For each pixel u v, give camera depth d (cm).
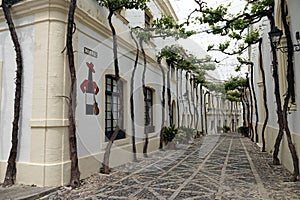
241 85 1570
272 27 707
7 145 557
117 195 447
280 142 740
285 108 579
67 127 531
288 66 582
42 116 512
